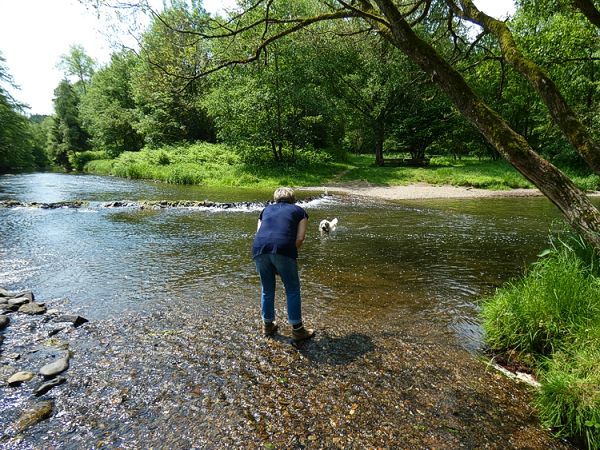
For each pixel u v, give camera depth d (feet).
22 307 14.55
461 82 14.42
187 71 23.45
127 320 13.97
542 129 84.89
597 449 7.96
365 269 21.29
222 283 18.49
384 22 16.94
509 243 28.09
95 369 10.56
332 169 90.68
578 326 11.06
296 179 75.77
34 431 8.02
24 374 10.03
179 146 108.78
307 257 23.82
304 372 10.65
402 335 13.24
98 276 19.33
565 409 8.73
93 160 136.67
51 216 37.22
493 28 16.93
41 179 83.41
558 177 12.25
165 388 9.71
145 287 17.74
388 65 80.33
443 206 49.14
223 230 31.76
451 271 21.01
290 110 84.99
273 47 70.08
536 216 40.91
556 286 12.44
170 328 13.34
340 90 94.48
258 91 76.59
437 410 9.16
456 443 8.04
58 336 12.57
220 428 8.24
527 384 10.53
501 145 13.21
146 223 34.47
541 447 8.09
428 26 29.22
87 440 7.79
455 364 11.41
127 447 7.61
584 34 30.86
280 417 8.66
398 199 56.70
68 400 9.14
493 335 12.69
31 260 21.97
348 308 15.61
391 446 7.84
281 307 15.52
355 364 11.18
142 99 117.60
